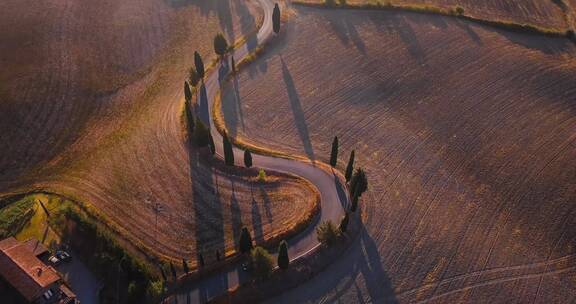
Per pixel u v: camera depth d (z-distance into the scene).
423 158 70.44
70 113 81.25
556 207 64.19
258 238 56.78
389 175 67.19
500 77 87.94
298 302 50.94
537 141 74.44
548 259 57.94
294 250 55.34
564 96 83.94
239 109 79.56
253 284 51.53
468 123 77.44
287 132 74.81
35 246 54.12
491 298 53.16
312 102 81.06
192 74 83.75
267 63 91.25
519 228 61.16
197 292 51.16
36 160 72.75
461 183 66.69
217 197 62.94
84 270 52.88
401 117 78.31
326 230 53.88
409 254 56.59
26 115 79.94
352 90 83.94
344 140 73.25
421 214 61.59
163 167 68.44
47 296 48.31
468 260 56.69
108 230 58.56
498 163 70.25
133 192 64.50
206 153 70.12
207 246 56.31
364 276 53.78
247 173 66.19
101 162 70.88
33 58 92.50
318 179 65.12
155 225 59.28
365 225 59.47
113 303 49.38
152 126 77.50
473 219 61.66
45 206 63.25
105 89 87.00
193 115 78.50
